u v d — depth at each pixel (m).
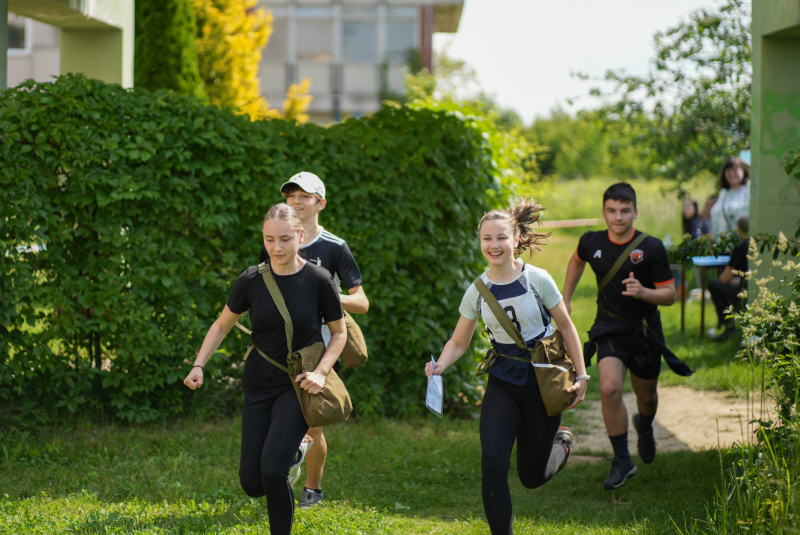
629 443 9.59
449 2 46.38
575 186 52.72
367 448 9.12
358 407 10.44
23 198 8.75
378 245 10.48
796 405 5.91
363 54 46.56
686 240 9.55
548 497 7.58
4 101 8.80
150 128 9.41
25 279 8.85
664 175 21.64
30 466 8.10
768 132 11.27
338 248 6.96
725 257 15.63
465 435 9.95
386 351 10.90
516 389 5.96
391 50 46.56
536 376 5.87
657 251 7.61
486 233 5.90
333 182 10.39
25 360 9.05
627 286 7.37
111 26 12.77
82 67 13.09
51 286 9.10
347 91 46.41
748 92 19.69
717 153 20.08
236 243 10.13
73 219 9.42
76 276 9.37
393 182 10.71
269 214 5.74
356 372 10.55
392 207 10.57
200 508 6.96
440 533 6.54
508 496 5.66
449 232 11.06
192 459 8.45
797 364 6.08
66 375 9.28
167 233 9.84
